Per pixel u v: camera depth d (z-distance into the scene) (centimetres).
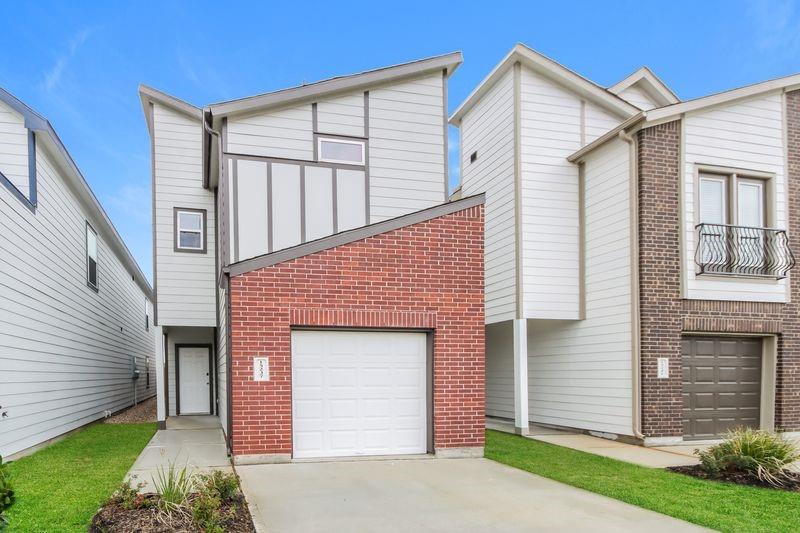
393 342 828
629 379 984
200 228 1321
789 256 1045
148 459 793
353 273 801
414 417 830
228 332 793
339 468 725
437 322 830
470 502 586
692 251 1005
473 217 859
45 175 995
